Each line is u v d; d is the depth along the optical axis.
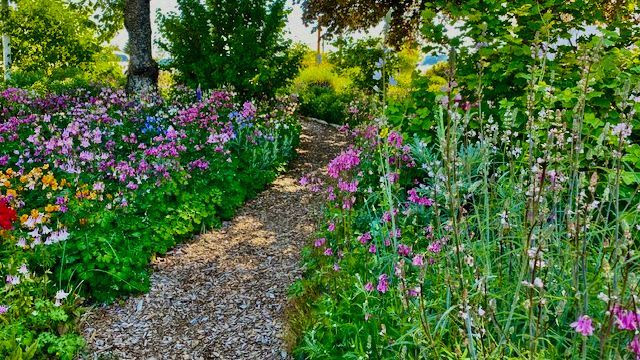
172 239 5.89
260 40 12.10
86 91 11.78
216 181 7.25
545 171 2.49
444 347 2.66
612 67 4.25
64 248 4.72
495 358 2.48
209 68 12.16
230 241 6.22
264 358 4.00
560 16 5.46
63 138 6.57
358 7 11.00
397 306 3.36
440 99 2.62
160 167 6.42
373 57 14.76
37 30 17.23
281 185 8.45
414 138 5.07
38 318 4.04
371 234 4.46
